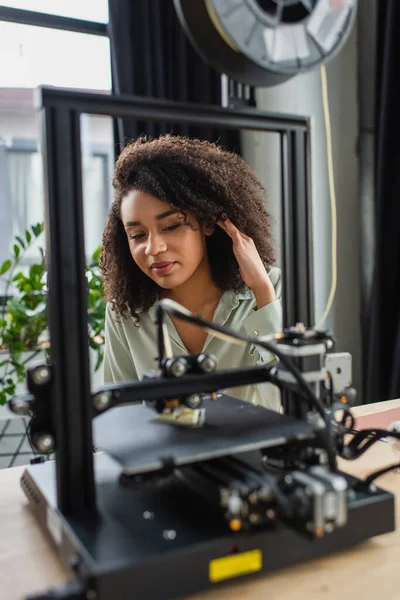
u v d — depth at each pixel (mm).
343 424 782
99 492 693
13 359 2104
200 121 685
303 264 770
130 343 1332
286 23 607
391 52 1981
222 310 1243
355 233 2303
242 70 624
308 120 750
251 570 575
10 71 2332
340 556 633
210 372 700
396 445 868
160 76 2201
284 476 579
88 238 2582
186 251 1076
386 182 2043
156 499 667
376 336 2094
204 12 582
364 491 667
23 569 615
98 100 632
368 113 2316
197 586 547
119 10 2143
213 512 628
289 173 750
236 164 1256
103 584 499
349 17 646
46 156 612
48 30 2316
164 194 1029
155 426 699
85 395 632
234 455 743
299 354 677
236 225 1177
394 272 2084
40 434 642
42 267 2162
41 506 705
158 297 1272
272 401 1097
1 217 2652
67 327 623
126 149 1212
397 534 684
